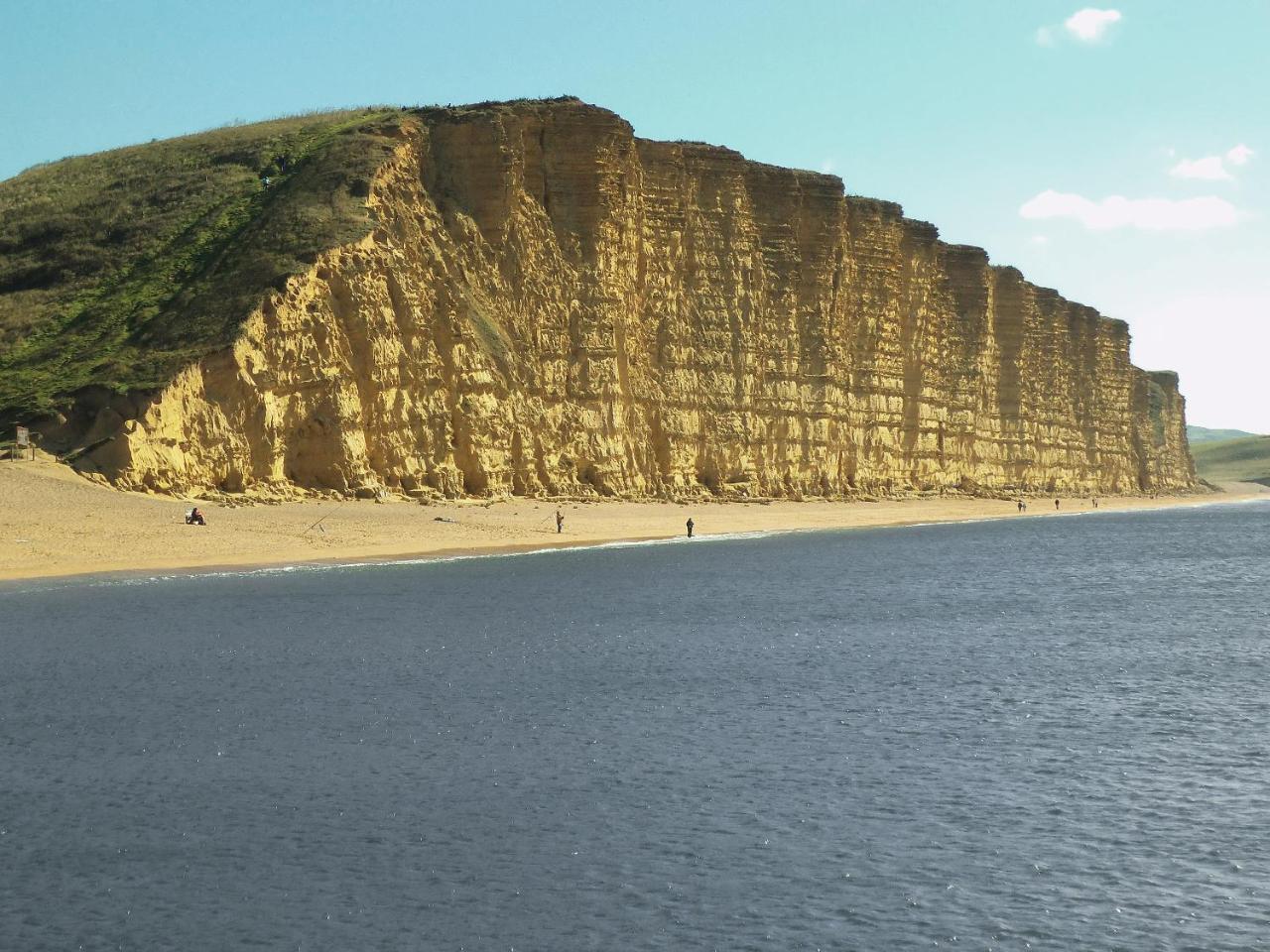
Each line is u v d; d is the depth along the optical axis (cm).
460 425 7462
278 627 3659
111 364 6519
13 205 8950
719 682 2928
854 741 2352
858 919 1541
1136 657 3362
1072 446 15850
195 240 7694
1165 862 1730
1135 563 6794
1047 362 15300
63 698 2636
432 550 5931
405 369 7162
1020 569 6319
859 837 1817
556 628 3800
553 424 8244
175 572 4847
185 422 6162
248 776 2078
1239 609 4588
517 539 6706
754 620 4081
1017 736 2403
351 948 1458
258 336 6500
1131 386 18162
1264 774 2139
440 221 7919
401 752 2241
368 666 3067
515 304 8181
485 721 2483
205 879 1648
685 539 7594
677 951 1456
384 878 1658
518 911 1558
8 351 7225
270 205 7681
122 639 3388
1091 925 1530
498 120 8281
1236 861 1734
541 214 8469
